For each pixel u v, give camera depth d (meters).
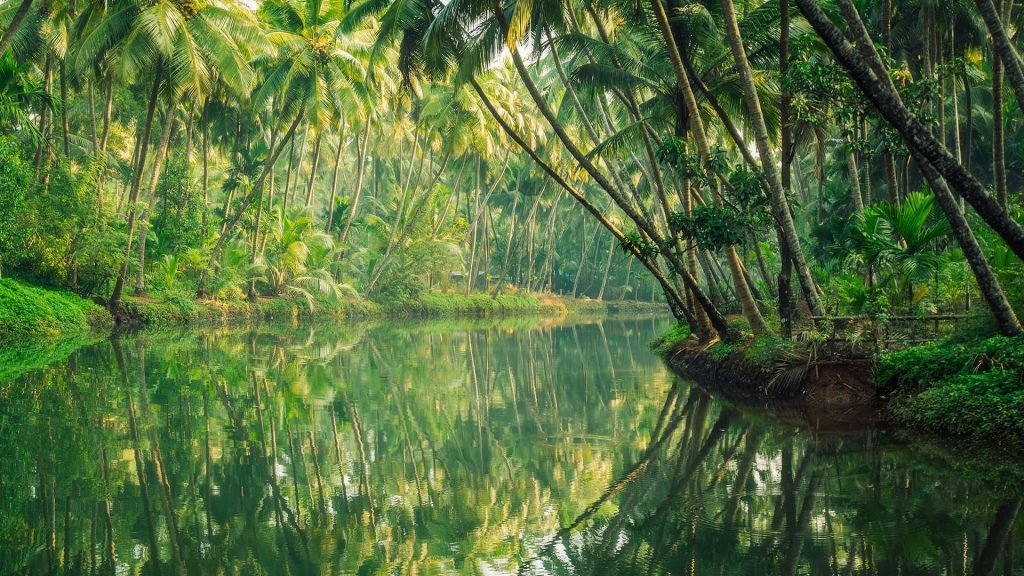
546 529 6.44
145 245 33.09
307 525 6.57
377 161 59.50
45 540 6.11
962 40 18.31
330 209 42.75
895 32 18.31
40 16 25.19
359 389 14.85
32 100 26.48
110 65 25.28
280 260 39.28
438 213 52.25
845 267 17.16
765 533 6.06
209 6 26.61
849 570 5.18
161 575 5.40
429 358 21.52
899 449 8.80
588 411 12.61
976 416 8.98
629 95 16.69
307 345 24.41
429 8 15.15
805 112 11.66
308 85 31.05
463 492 7.69
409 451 9.55
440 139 44.97
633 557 5.66
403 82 16.48
